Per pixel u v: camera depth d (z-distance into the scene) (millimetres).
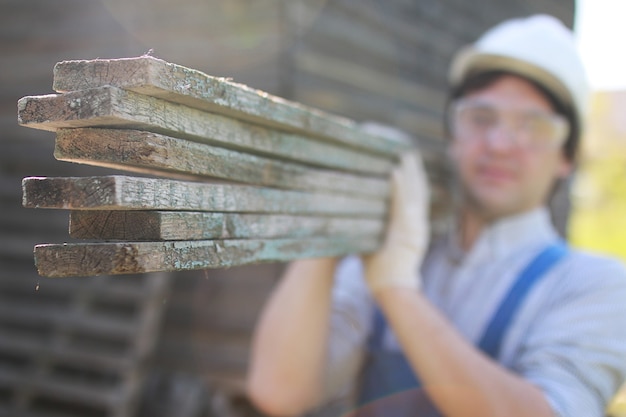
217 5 3344
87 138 752
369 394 1667
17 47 4176
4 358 3826
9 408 3590
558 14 6309
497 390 1249
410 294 1406
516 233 1646
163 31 3529
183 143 803
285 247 1050
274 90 3150
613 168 14031
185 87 754
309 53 3328
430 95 4574
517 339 1488
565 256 1560
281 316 1611
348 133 1235
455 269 1739
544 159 1670
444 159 4719
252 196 953
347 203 1281
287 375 1581
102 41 3826
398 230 1475
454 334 1353
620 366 1374
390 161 1534
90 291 3654
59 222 4078
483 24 5266
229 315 3471
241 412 3545
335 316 1766
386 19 4043
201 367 3506
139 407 3531
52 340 3637
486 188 1672
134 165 783
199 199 829
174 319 3627
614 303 1423
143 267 739
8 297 3986
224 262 882
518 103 1674
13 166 4273
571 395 1281
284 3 3152
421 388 1589
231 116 891
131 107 719
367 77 3828
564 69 1665
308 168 1140
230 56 3275
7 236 4156
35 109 734
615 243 13375
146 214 758
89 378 3637
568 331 1398
